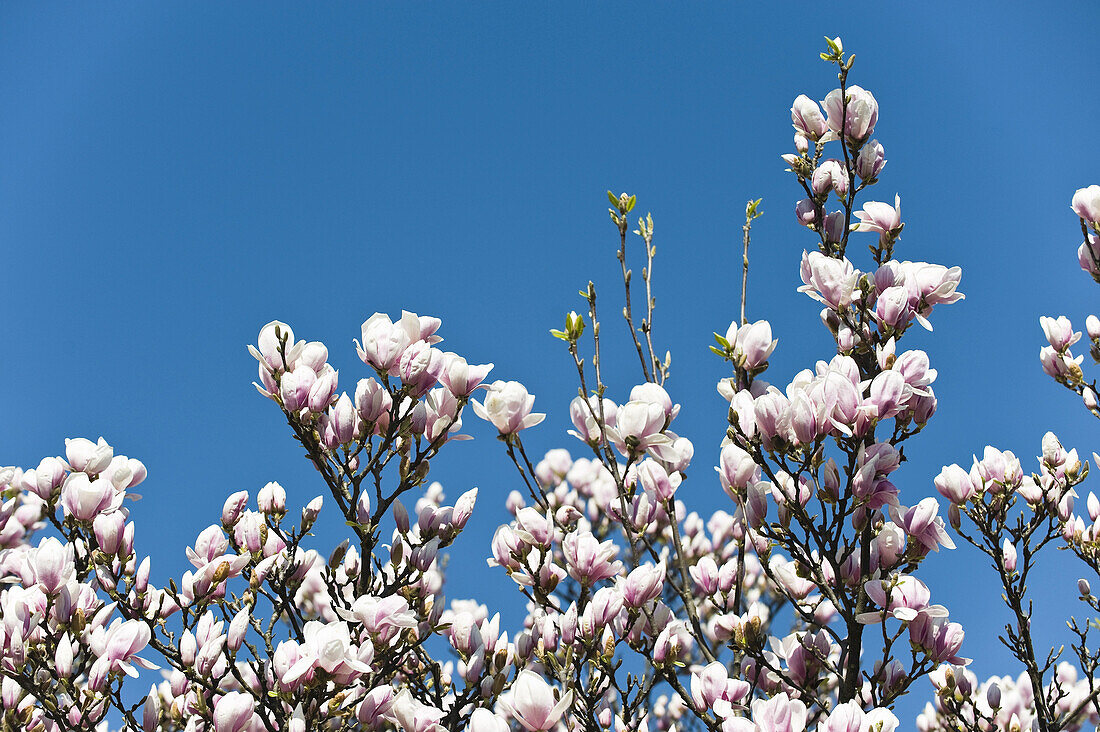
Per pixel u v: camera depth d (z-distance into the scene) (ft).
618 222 14.06
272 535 15.44
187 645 13.00
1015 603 15.94
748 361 13.48
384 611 12.78
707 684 12.94
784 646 13.74
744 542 14.26
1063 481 17.83
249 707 12.12
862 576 12.75
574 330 13.39
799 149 16.71
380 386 14.07
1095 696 15.39
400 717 12.25
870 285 14.76
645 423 12.88
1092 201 17.62
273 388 14.30
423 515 15.15
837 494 12.48
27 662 12.80
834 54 16.02
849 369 12.33
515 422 14.03
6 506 18.11
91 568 15.03
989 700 18.06
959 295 13.96
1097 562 17.52
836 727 11.02
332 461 14.05
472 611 16.06
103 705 13.19
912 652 12.65
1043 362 19.07
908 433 12.95
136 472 15.97
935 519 12.43
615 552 14.15
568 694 11.62
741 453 12.96
